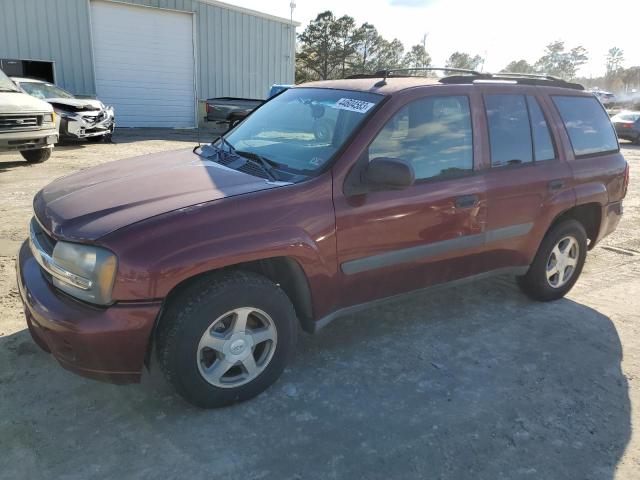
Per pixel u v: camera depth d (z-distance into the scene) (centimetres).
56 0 1770
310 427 279
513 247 404
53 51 1802
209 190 286
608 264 578
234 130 405
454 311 432
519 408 304
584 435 283
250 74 2320
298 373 329
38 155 1021
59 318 251
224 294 268
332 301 316
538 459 264
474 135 368
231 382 288
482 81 385
